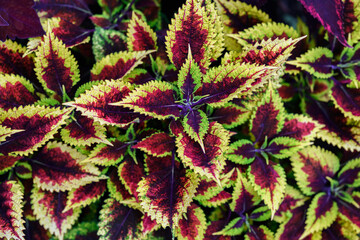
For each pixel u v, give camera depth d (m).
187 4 0.64
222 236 0.72
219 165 0.62
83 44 0.75
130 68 0.68
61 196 0.70
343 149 0.79
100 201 0.75
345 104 0.75
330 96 0.75
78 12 0.76
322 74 0.73
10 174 0.69
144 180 0.66
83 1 0.77
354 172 0.77
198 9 0.64
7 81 0.67
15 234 0.65
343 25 0.73
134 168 0.69
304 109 0.77
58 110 0.64
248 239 0.73
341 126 0.76
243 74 0.63
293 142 0.71
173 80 0.71
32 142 0.64
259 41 0.71
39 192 0.70
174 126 0.66
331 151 0.79
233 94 0.63
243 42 0.71
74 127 0.67
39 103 0.68
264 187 0.70
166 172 0.68
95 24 0.75
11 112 0.64
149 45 0.71
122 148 0.69
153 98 0.64
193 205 0.70
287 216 0.75
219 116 0.71
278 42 0.64
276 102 0.71
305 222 0.75
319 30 0.77
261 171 0.71
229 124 0.72
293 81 0.79
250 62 0.65
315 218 0.74
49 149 0.69
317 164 0.76
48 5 0.74
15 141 0.65
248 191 0.71
